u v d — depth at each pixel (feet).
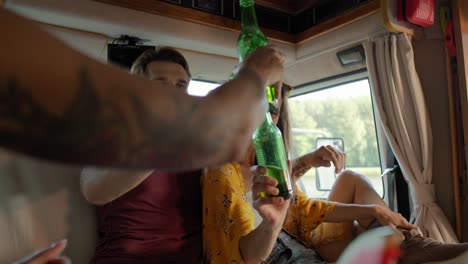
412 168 6.60
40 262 2.63
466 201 6.36
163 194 4.19
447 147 6.68
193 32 6.65
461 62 6.26
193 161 1.32
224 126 1.34
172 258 4.06
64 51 1.03
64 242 2.83
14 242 4.12
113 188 3.48
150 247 3.99
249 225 3.91
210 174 4.24
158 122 1.17
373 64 6.88
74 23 5.67
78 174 4.73
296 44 8.32
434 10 6.74
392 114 6.76
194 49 7.02
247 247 3.67
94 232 4.66
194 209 4.48
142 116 1.14
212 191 4.13
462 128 6.42
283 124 5.11
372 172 7.86
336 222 5.75
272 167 2.98
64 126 1.03
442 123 6.74
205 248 4.13
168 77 4.12
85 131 1.06
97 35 6.04
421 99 6.59
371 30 6.92
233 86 1.48
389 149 7.32
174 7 6.44
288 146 5.15
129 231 4.01
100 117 1.07
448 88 6.56
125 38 6.19
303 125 9.01
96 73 1.07
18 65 0.93
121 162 1.18
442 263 4.41
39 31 1.01
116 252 3.98
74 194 4.63
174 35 6.44
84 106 1.04
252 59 1.68
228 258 3.84
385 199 7.44
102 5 5.72
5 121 0.97
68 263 2.73
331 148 5.25
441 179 6.70
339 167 5.19
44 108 0.99
